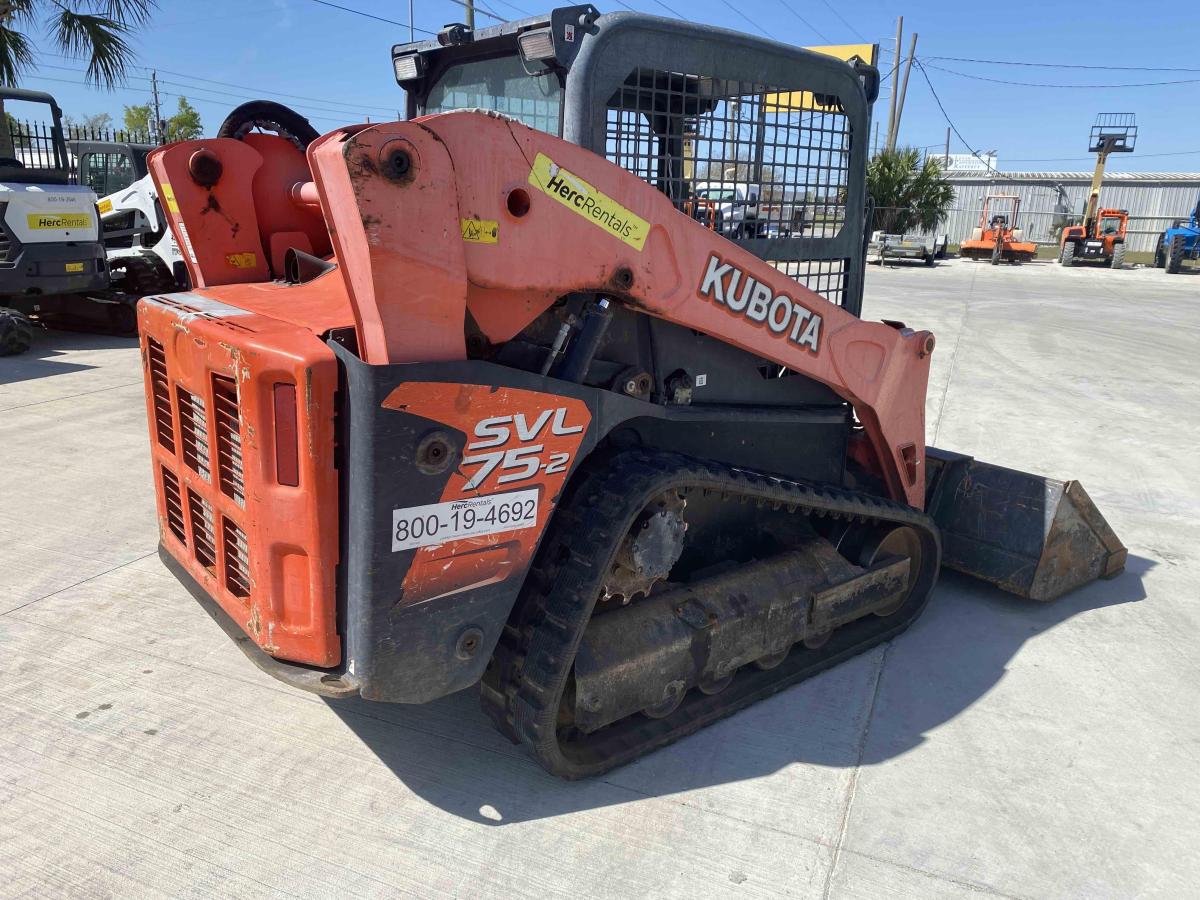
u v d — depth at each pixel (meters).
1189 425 7.14
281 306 2.55
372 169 1.86
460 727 2.90
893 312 14.27
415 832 2.39
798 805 2.54
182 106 39.84
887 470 3.60
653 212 2.42
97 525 4.43
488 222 2.09
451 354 2.09
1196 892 2.27
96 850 2.30
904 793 2.62
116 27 11.24
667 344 2.79
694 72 2.70
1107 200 38.91
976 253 28.66
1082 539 3.89
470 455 2.15
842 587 3.22
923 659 3.43
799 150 3.12
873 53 7.68
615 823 2.45
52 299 10.29
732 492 2.79
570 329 2.42
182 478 2.72
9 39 10.71
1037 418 7.31
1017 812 2.55
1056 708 3.10
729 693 3.01
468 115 2.01
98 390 7.23
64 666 3.17
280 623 2.29
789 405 3.29
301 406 2.06
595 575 2.38
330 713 2.95
